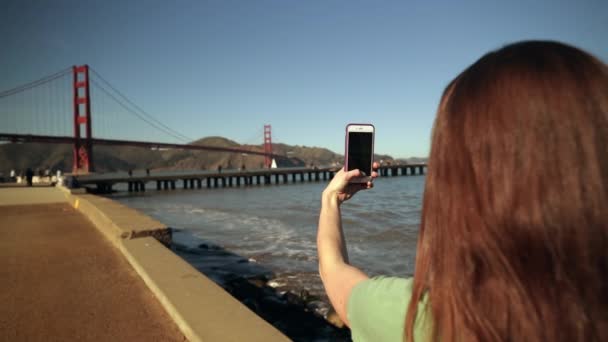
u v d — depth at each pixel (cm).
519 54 50
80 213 961
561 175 42
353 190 97
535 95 45
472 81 52
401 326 54
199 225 1591
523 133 44
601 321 41
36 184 2661
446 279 49
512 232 43
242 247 1062
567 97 44
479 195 47
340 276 73
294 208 2275
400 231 1276
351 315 65
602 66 46
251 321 247
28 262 467
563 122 43
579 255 41
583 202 41
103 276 401
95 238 615
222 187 5244
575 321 41
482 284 46
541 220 42
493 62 52
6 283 386
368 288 63
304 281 712
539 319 42
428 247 54
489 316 44
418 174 8156
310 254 949
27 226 753
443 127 54
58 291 359
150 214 2138
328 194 97
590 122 43
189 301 286
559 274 41
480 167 47
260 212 2050
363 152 129
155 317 290
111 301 328
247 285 680
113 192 4603
